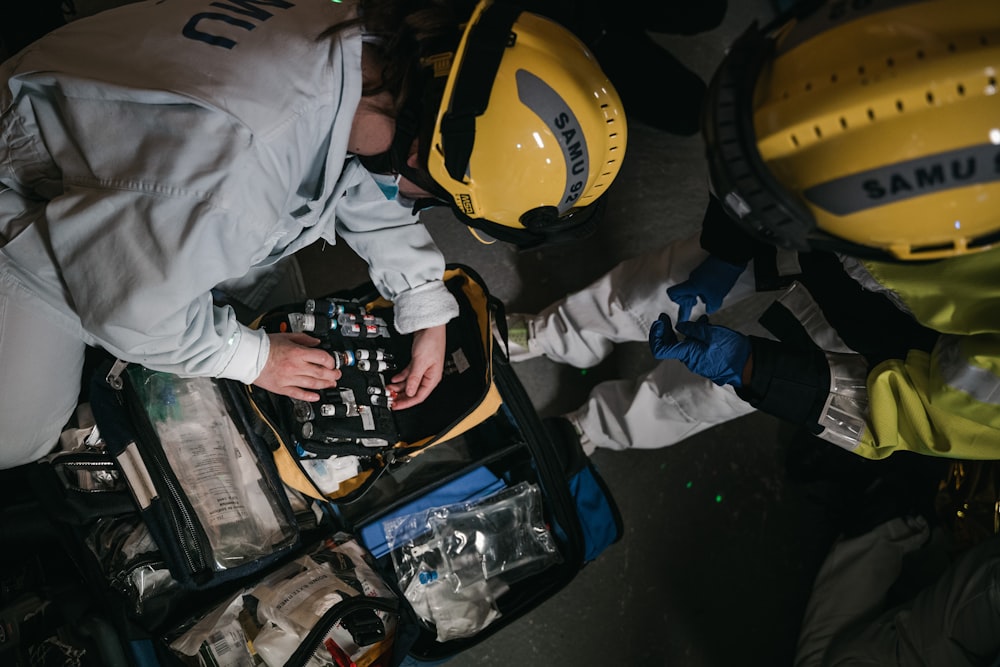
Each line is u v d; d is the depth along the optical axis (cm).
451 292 155
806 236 89
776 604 195
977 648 134
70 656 127
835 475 198
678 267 151
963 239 83
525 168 100
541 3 113
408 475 151
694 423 166
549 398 204
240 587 132
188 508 128
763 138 83
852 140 78
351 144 110
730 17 256
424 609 145
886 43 76
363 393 139
